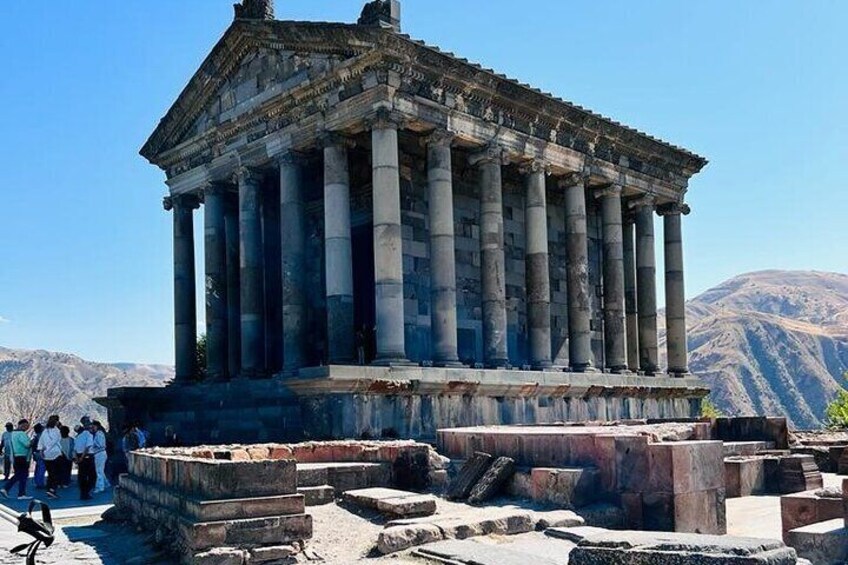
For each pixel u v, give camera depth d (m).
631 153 39.81
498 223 32.34
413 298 33.75
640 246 41.38
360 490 15.66
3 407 92.06
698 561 8.41
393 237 28.12
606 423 28.14
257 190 33.78
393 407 26.81
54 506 21.42
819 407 184.62
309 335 35.34
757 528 16.23
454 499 16.39
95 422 25.39
